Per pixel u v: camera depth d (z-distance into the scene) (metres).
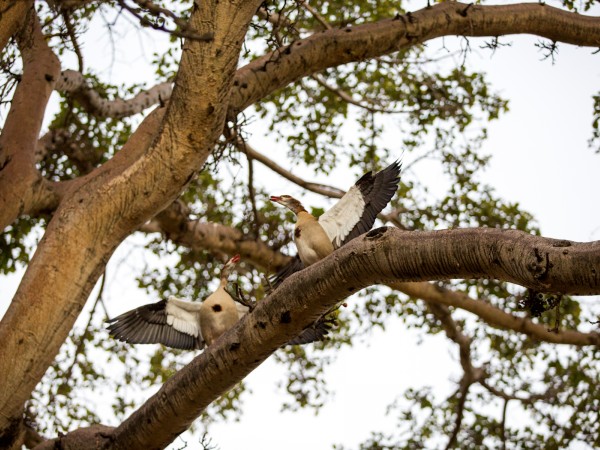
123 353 15.29
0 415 8.91
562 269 5.71
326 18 15.08
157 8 6.75
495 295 15.74
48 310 9.05
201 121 8.88
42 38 12.15
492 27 12.20
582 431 16.36
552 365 16.92
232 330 7.89
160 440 8.42
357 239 7.09
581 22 12.39
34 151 11.20
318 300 7.34
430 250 6.62
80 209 9.33
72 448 8.78
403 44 11.99
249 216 14.89
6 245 14.58
